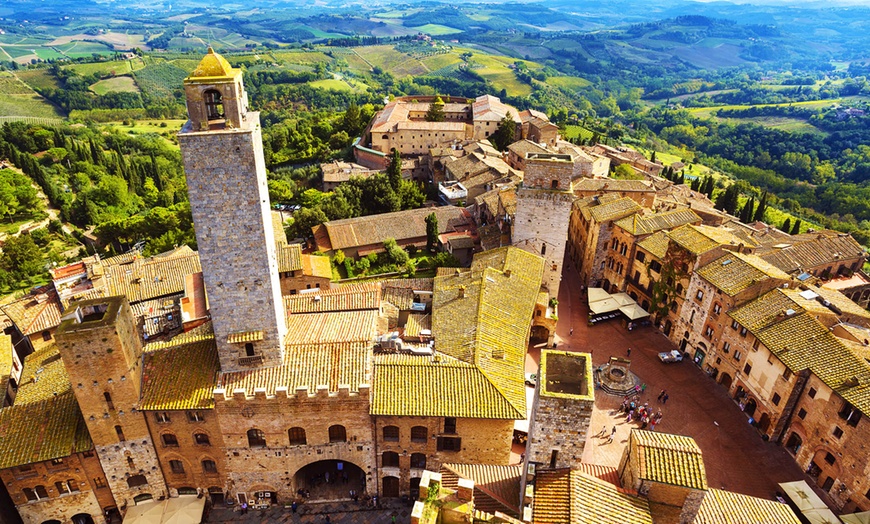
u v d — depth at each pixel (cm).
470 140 17375
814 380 6062
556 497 3956
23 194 17112
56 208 18225
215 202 4922
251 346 5616
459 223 12388
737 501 4888
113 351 5100
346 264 11394
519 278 7844
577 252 11162
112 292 8931
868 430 5412
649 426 6850
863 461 5478
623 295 9388
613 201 10219
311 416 5556
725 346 7475
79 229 17138
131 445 5584
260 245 5162
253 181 4891
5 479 5325
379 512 6041
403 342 6556
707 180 17650
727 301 7350
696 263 7900
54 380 6512
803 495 5675
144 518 5769
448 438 5781
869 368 5744
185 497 6047
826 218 19738
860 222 19638
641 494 3978
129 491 5866
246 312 5434
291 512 6062
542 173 8306
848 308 7369
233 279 5269
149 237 14388
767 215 17262
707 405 7256
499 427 5662
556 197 8294
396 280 8512
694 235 8275
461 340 6397
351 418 5606
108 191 18475
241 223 5041
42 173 18638
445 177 15562
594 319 9081
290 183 17250
